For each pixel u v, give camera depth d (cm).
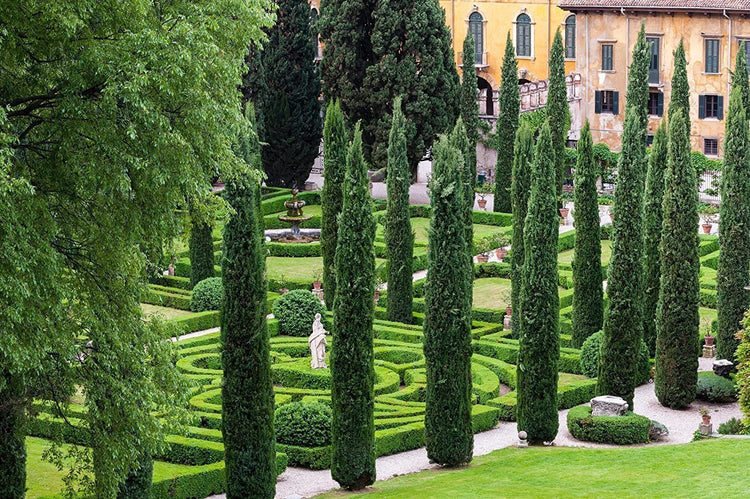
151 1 3775
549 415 5016
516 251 6575
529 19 12031
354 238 4447
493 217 9394
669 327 5634
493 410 5375
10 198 3425
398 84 9631
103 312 3847
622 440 5072
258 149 7412
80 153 3691
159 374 4006
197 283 7175
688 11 10638
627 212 5409
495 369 6075
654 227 6116
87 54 3612
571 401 5675
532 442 5047
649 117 11025
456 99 9881
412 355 6166
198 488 4497
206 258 7238
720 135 10769
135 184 3778
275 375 5828
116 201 3819
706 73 10750
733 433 5141
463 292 4666
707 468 4238
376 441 4925
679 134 5603
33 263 3481
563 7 10975
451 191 4638
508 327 6812
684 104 8981
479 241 8206
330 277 6994
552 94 9112
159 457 4734
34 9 3597
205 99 3738
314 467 4803
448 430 4672
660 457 4488
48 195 3825
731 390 5756
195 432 4859
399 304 6888
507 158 9438
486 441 5184
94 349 3903
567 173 10575
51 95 3738
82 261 3925
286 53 9900
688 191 5534
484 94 11556
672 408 5691
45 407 4475
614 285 5453
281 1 9875
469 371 4709
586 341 6044
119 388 3816
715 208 9331
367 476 4481
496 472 4525
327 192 6950
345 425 4450
